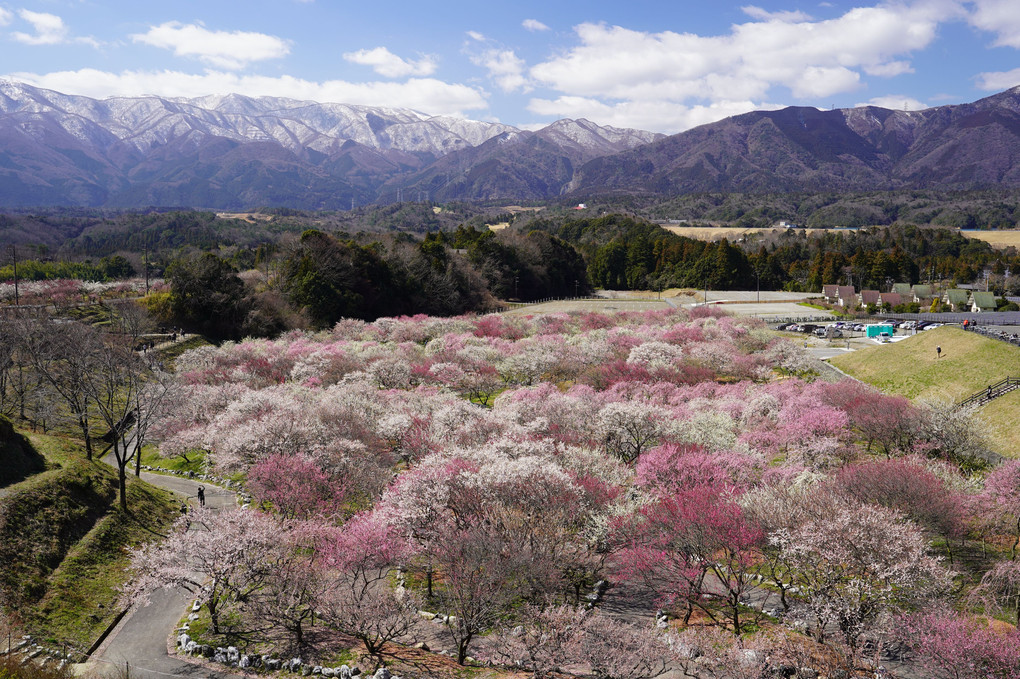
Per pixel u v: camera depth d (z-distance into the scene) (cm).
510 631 2128
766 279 16262
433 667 2044
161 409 4203
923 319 10112
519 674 1975
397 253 11706
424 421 4025
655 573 2333
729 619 2236
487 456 2991
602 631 1992
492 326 8544
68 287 8906
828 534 2158
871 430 3847
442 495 2622
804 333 9219
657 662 1902
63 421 4591
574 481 2786
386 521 2522
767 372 5900
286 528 2703
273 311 8888
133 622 2480
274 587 2311
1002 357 4988
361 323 8725
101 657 2223
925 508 2622
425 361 6419
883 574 2027
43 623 2355
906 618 1970
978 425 3778
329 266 9831
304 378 5788
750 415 4328
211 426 4272
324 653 2194
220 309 8375
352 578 2500
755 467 3306
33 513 2834
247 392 4719
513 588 2252
